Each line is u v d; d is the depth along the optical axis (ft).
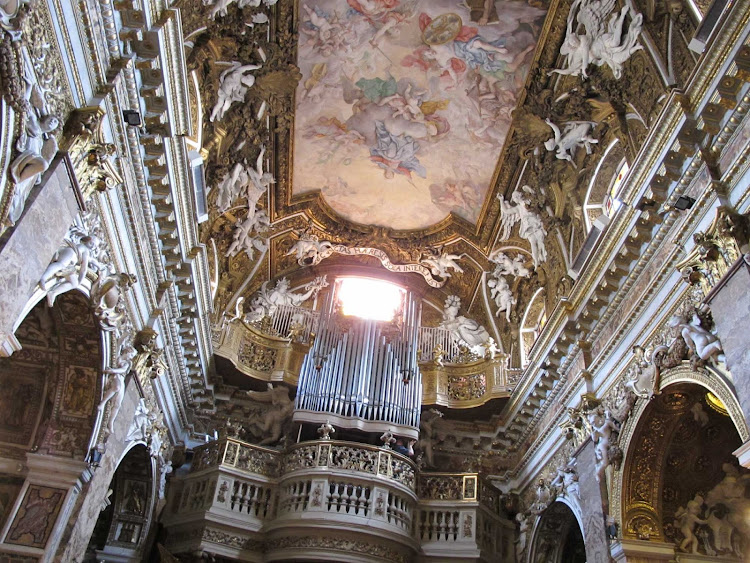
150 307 42.80
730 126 31.35
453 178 62.03
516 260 62.85
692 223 34.37
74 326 36.04
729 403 29.91
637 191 37.63
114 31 30.81
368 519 49.34
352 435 59.11
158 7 32.86
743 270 28.78
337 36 50.72
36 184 25.64
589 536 41.06
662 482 39.50
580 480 43.60
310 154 61.31
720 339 29.86
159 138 35.91
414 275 72.23
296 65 51.98
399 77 54.54
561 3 45.11
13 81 22.89
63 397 37.32
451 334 68.08
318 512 49.24
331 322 65.41
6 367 37.45
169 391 51.31
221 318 60.85
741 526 38.73
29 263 25.48
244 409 61.46
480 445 62.80
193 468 54.75
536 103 51.06
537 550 52.06
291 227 67.05
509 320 64.39
